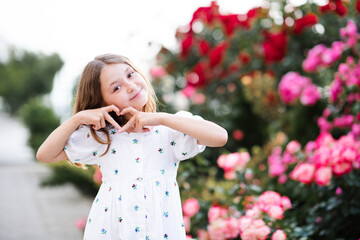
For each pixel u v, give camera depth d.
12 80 29.25
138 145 1.91
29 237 3.95
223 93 5.32
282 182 3.48
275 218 2.64
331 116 3.49
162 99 4.90
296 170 2.90
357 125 3.08
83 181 5.80
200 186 3.44
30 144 9.82
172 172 1.96
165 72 5.30
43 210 5.00
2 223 4.43
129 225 1.83
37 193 6.02
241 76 5.14
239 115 5.06
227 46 5.08
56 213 4.85
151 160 1.91
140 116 1.82
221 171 4.64
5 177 7.51
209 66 5.02
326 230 2.69
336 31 4.19
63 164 5.69
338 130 3.54
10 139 15.26
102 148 1.96
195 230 3.14
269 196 2.70
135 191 1.87
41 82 29.67
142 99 1.95
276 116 4.94
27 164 9.45
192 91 5.00
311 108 4.03
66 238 3.93
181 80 5.42
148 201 1.86
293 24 4.54
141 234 1.83
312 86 3.77
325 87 3.78
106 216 1.88
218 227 2.80
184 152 1.93
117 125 1.82
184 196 3.42
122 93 1.91
